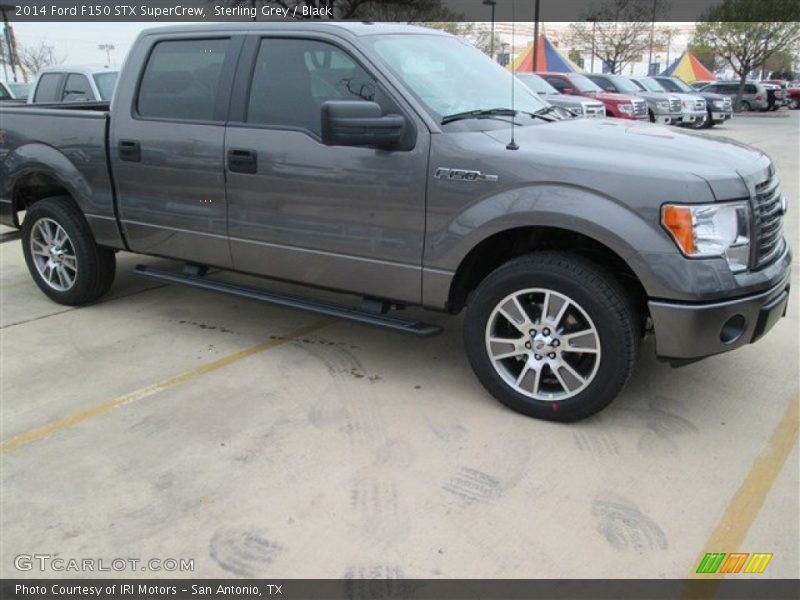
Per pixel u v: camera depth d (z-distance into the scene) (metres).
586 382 3.32
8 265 6.64
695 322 3.05
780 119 30.52
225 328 4.88
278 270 4.17
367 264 3.78
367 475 3.08
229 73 4.15
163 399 3.82
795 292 5.38
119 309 5.30
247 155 4.02
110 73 9.87
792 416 3.51
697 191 2.98
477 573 2.50
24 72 32.31
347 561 2.57
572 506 2.84
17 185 5.27
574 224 3.13
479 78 4.15
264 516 2.82
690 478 3.02
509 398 3.56
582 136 3.49
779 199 3.53
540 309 3.43
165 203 4.49
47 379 4.08
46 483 3.07
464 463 3.16
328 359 4.32
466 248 3.42
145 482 3.06
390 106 3.59
